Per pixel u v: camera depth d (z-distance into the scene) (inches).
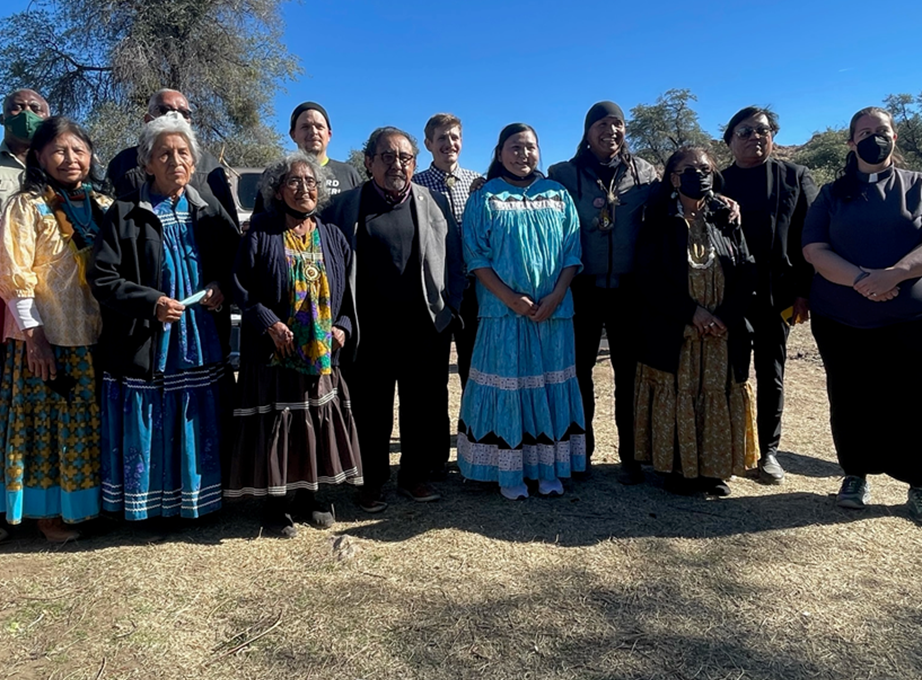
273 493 123.6
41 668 87.6
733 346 143.6
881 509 140.2
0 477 121.1
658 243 145.1
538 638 94.8
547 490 148.7
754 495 149.1
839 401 139.9
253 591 107.2
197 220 125.7
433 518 137.1
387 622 98.6
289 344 119.7
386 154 133.0
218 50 699.4
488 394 148.4
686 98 1184.8
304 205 122.6
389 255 136.1
